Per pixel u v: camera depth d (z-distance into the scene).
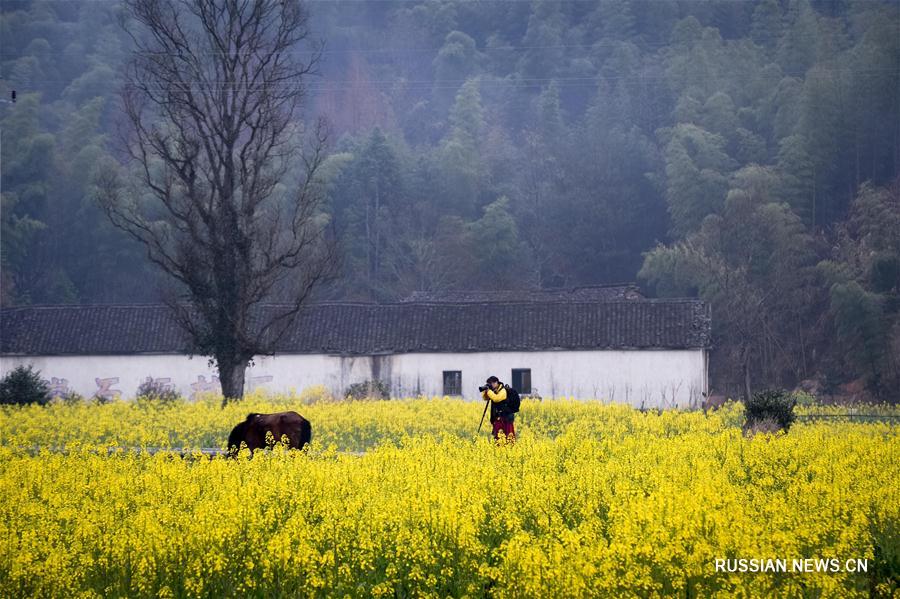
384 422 33.69
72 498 15.67
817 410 46.31
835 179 103.69
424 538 12.60
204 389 57.28
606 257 108.81
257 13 46.41
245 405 39.09
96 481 16.89
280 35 47.00
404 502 13.68
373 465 17.09
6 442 28.86
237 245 44.88
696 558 11.37
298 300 45.66
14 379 48.66
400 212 110.19
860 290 73.69
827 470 17.80
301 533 12.49
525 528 14.47
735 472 18.77
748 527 12.12
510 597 11.35
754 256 84.19
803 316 82.81
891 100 103.94
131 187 97.31
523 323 56.53
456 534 12.67
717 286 81.44
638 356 54.34
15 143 109.69
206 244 44.91
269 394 53.88
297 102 47.41
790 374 80.50
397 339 56.62
